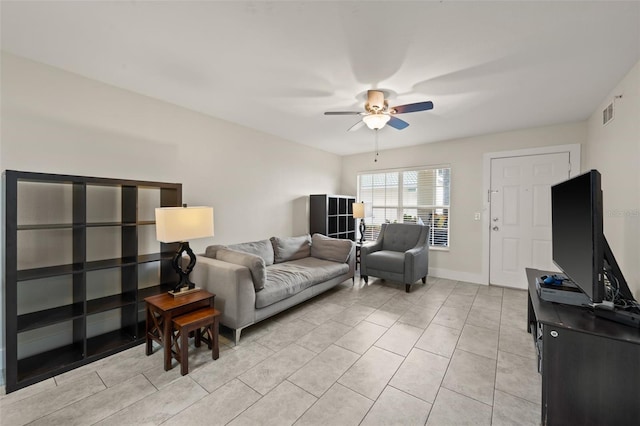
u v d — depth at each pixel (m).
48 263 2.24
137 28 1.75
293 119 3.52
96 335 2.49
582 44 1.86
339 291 3.88
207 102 2.97
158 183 2.58
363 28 1.72
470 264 4.38
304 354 2.25
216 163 3.48
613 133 2.53
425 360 2.16
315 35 1.80
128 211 2.51
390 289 3.97
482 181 4.25
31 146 2.16
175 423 1.54
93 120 2.47
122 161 2.65
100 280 2.54
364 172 5.59
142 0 1.50
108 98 2.55
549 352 1.44
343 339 2.50
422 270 4.10
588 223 1.49
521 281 3.97
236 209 3.75
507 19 1.62
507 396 1.76
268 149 4.21
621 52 1.95
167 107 2.97
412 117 3.38
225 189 3.60
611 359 1.33
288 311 3.14
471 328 2.72
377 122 2.72
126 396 1.74
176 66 2.22
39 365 2.00
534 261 3.89
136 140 2.74
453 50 1.94
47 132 2.23
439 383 1.89
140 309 2.58
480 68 2.18
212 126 3.42
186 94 2.76
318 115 3.37
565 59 2.05
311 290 3.29
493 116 3.34
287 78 2.39
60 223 2.30
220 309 2.51
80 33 1.81
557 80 2.38
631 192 2.17
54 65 2.23
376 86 2.52
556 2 1.49
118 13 1.61
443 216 4.71
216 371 2.01
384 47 1.92
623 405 1.31
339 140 4.61
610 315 1.46
